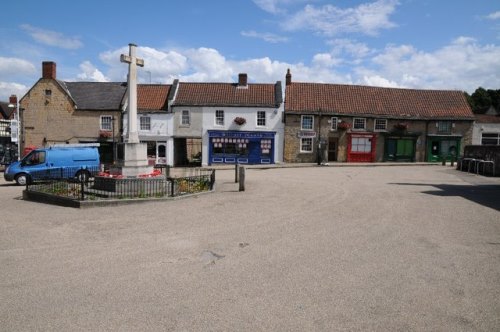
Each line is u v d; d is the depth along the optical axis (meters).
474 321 4.82
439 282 6.03
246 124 35.53
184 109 35.56
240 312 5.05
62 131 35.50
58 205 12.97
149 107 36.16
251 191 15.77
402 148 37.22
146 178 14.51
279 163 35.47
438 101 38.81
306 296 5.54
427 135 37.25
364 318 4.90
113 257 7.28
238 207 12.16
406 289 5.77
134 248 7.85
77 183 14.72
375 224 9.86
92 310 5.12
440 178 21.58
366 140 36.56
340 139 36.25
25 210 12.12
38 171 21.48
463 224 9.85
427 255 7.35
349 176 22.83
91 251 7.66
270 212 11.38
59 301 5.39
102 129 35.38
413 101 38.56
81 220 10.44
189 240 8.41
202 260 7.10
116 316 4.95
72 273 6.46
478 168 24.50
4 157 34.94
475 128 38.31
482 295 5.56
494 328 4.66
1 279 6.20
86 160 22.70
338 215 10.96
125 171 15.06
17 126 32.06
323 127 36.00
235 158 35.66
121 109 35.03
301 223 9.98
